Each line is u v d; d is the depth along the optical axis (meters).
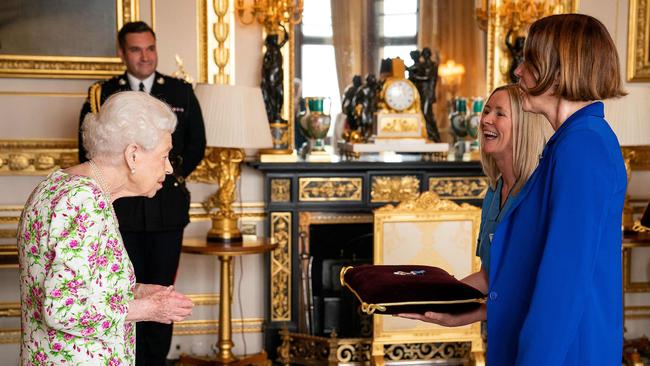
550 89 1.83
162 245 3.97
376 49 5.10
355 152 4.97
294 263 4.88
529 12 5.11
